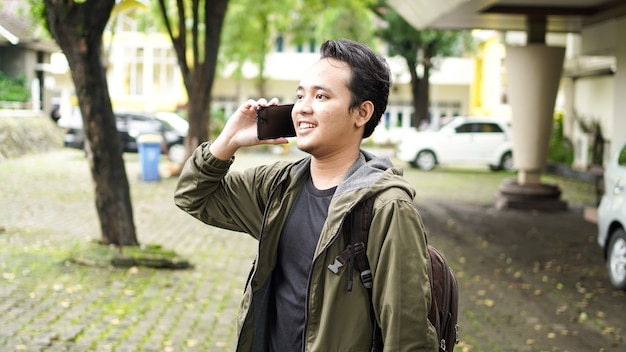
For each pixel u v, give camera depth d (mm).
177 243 11242
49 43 31250
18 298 7441
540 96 15914
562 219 14781
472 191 19797
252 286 2479
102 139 9320
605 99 23688
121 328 6598
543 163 16219
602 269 9961
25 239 10805
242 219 2666
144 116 26844
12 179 18625
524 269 9906
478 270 9797
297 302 2395
